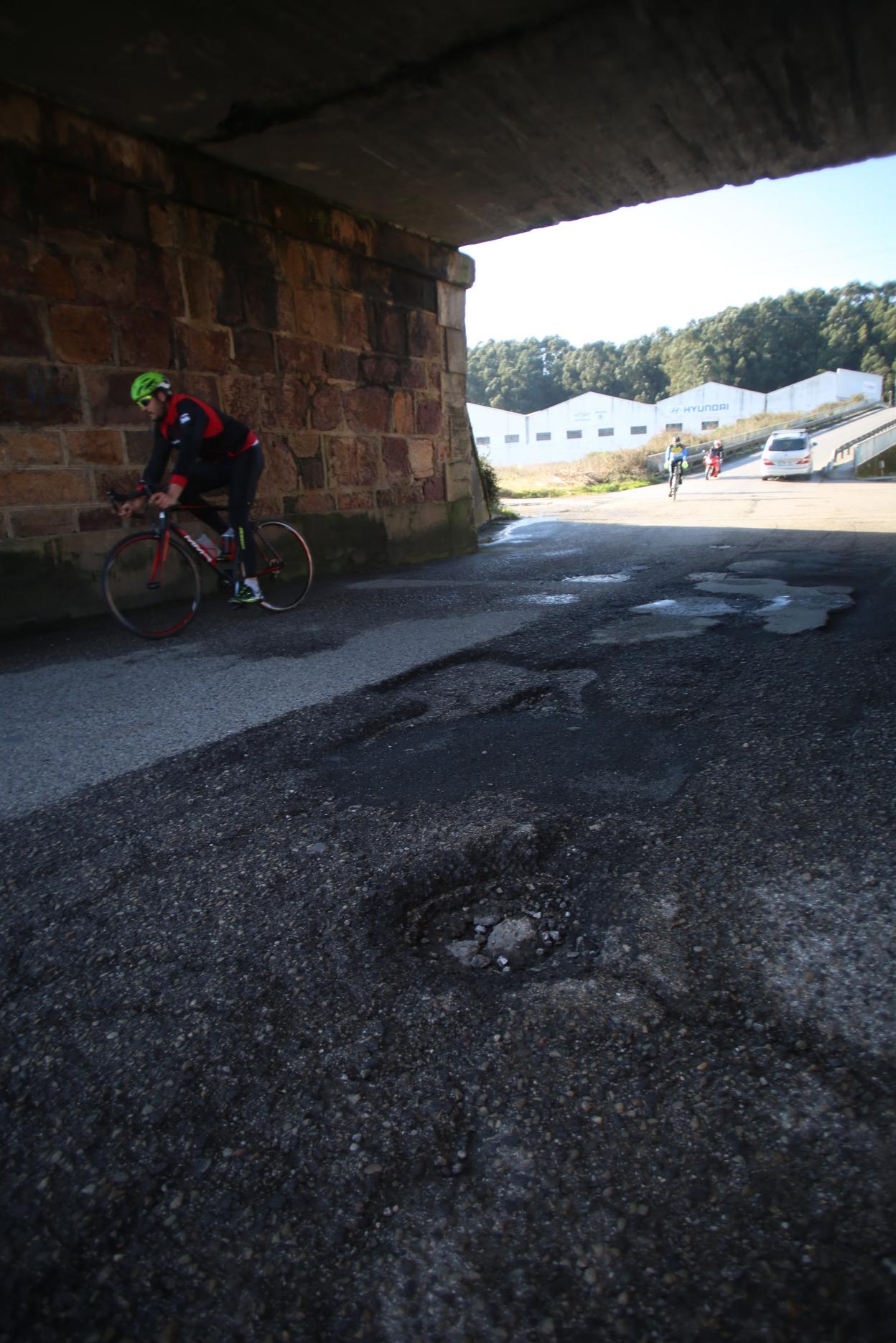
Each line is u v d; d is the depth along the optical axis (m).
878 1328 0.97
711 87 5.55
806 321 100.38
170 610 6.11
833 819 2.24
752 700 3.36
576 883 2.00
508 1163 1.23
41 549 5.53
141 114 5.54
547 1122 1.30
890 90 5.65
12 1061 1.48
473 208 7.74
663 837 2.20
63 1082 1.42
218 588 6.79
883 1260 1.05
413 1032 1.50
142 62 4.90
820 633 4.52
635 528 12.02
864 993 1.54
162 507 4.89
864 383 69.06
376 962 1.72
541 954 1.73
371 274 8.09
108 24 4.48
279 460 7.30
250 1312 1.04
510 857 2.12
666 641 4.50
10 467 5.36
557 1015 1.53
